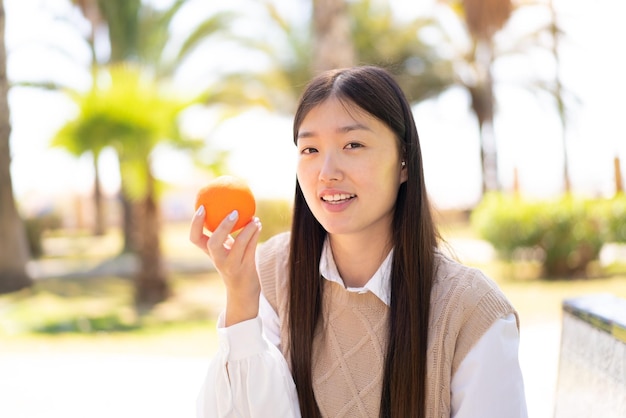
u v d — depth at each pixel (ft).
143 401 15.07
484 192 79.20
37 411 14.44
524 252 36.29
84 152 30.09
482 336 4.79
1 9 36.40
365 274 5.32
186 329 26.76
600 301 6.71
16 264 38.81
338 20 31.22
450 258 5.32
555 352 18.26
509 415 4.68
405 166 5.17
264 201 44.32
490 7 53.98
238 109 38.34
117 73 31.53
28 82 36.60
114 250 64.75
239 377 4.91
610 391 5.61
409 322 4.94
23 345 22.93
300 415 5.19
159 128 30.68
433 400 4.90
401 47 65.36
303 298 5.37
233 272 4.90
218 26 49.01
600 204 36.88
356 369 5.15
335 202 4.87
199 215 4.87
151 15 49.11
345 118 4.82
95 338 24.63
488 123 78.02
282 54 55.77
